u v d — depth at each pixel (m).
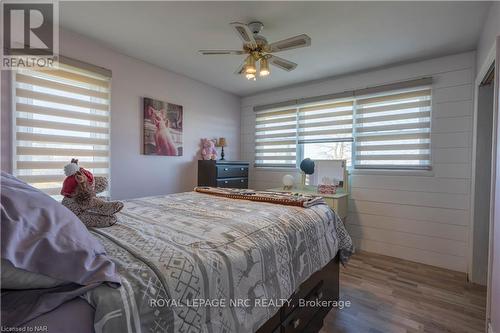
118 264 0.79
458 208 2.66
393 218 3.04
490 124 2.32
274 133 4.12
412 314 1.88
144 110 3.04
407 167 2.96
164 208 1.73
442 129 2.73
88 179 1.26
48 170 2.28
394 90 3.00
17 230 0.61
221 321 0.89
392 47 2.57
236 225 1.31
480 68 2.27
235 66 3.16
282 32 2.31
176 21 2.17
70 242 0.68
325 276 1.79
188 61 3.02
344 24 2.17
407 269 2.68
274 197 2.04
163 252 0.91
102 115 2.66
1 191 0.69
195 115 3.71
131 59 2.90
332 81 3.50
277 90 4.07
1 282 0.56
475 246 2.39
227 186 3.62
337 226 1.99
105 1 1.90
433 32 2.28
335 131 3.49
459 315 1.87
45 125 2.26
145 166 3.09
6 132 2.04
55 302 0.60
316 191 3.32
